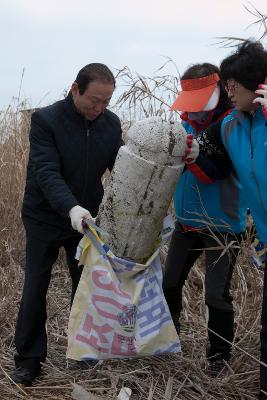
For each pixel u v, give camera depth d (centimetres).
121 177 300
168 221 317
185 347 389
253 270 394
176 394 333
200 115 338
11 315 427
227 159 334
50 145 325
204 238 352
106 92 311
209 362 360
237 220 344
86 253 314
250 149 302
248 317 398
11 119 617
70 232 340
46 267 340
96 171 338
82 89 312
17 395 331
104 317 311
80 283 317
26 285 339
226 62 298
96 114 321
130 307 307
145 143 294
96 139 334
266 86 285
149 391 334
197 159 325
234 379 346
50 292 481
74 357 317
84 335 315
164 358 369
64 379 348
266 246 312
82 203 339
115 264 309
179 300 373
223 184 341
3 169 571
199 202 346
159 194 301
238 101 300
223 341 353
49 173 319
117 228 306
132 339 310
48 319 434
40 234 337
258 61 289
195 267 486
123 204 302
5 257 539
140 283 310
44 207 335
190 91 335
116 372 353
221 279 346
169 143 297
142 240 308
